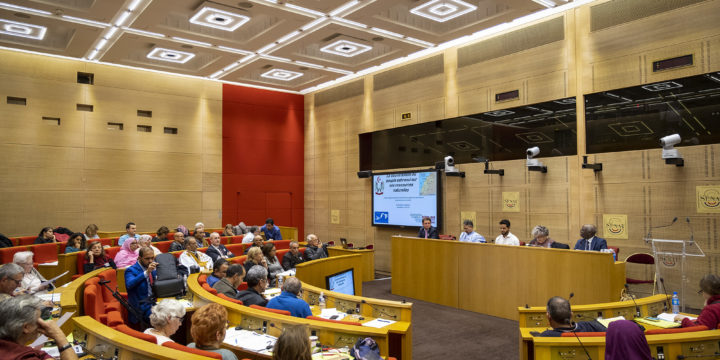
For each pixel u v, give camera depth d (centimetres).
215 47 1045
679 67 736
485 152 1013
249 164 1455
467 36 1029
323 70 1258
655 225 758
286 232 1368
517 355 544
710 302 390
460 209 1056
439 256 817
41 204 1138
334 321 389
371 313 471
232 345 366
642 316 446
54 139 1162
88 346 316
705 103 712
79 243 826
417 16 943
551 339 320
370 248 1167
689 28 729
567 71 877
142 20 888
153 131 1306
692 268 716
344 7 844
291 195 1524
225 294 525
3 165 1096
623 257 791
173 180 1329
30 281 545
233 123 1437
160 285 568
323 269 703
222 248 838
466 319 705
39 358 229
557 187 885
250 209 1451
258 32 988
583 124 852
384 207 1227
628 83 795
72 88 1191
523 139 948
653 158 765
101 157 1224
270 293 603
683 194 730
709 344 318
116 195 1240
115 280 597
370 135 1307
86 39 997
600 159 827
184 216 1340
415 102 1171
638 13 787
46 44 1081
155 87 1316
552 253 654
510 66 970
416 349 566
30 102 1134
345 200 1377
